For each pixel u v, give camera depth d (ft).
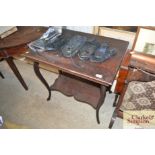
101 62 4.34
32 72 7.70
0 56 5.79
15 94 6.83
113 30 5.81
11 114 6.11
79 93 5.58
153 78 3.35
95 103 5.28
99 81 3.93
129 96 4.15
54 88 5.84
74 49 4.58
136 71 3.39
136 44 4.37
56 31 5.16
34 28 6.02
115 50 4.65
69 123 5.71
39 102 6.45
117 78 4.92
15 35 5.90
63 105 6.29
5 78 7.58
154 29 3.95
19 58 7.99
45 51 4.70
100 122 5.67
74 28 6.15
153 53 4.27
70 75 6.07
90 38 5.10
